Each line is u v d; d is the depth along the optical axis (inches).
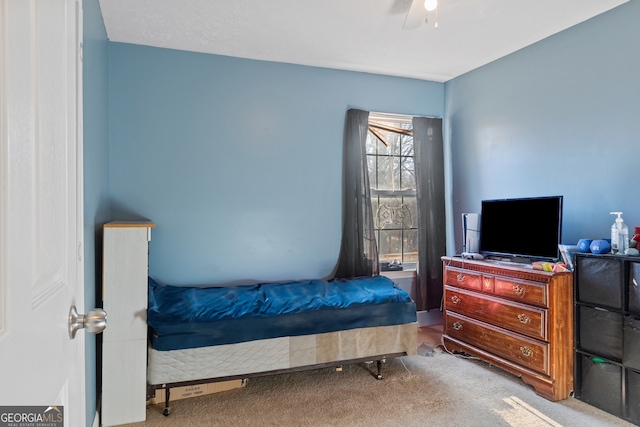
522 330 100.3
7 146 21.0
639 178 93.0
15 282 22.0
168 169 122.0
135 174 118.8
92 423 79.3
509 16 102.9
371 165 153.1
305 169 137.6
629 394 83.1
